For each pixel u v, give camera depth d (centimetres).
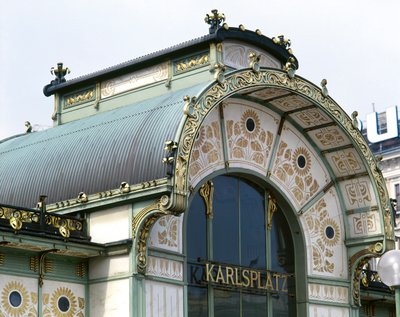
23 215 3225
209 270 3672
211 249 3697
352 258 4159
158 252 3456
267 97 3844
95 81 4138
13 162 3944
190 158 3491
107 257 3394
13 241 3117
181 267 3550
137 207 3341
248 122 3875
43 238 3206
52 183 3659
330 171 4169
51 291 3312
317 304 4012
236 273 3772
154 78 3950
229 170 3769
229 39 3856
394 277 2712
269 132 3950
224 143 3766
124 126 3584
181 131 3297
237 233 3819
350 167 4106
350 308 4141
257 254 3881
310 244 4041
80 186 3538
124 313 3312
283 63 4084
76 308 3375
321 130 4034
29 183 3759
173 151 3269
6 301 3175
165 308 3447
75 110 4200
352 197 4156
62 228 3281
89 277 3428
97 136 3656
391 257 2725
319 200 4116
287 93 3794
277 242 3981
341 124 3956
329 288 4081
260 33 3956
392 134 7844
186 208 3378
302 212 4038
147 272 3400
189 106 3338
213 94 3438
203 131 3697
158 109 3547
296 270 4006
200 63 3816
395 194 7825
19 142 4134
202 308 3631
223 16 3838
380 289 4434
